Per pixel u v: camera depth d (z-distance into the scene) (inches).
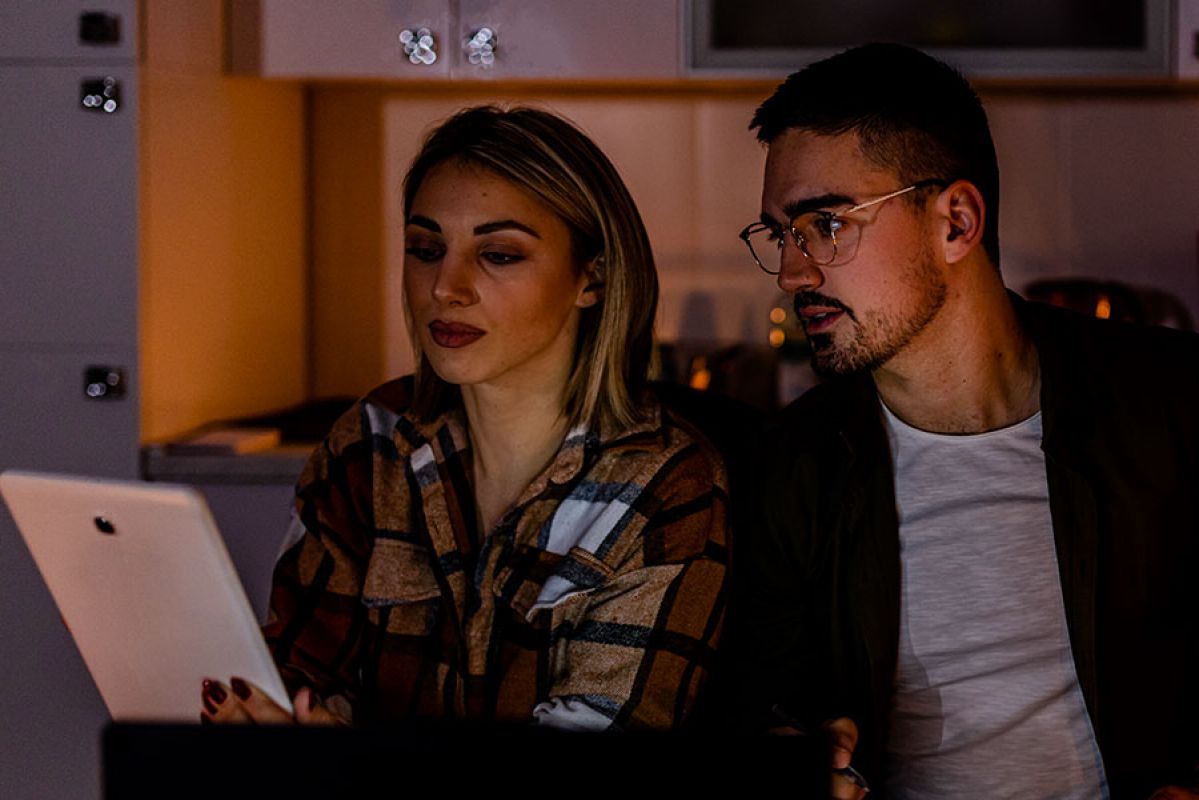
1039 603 63.4
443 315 61.7
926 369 64.3
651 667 59.2
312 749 43.4
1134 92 141.3
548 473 62.5
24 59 117.6
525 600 61.7
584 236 63.3
